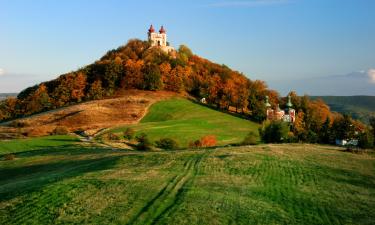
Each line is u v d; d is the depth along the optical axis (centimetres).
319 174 3747
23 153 7212
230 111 15538
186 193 2792
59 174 4034
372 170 4066
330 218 2450
